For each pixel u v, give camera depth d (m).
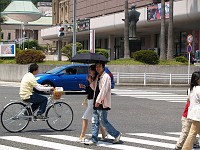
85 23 60.91
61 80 26.05
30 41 82.06
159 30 53.94
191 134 9.75
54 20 94.81
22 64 38.69
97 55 11.15
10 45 43.94
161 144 11.41
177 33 55.28
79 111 18.11
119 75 36.56
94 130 11.16
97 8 71.75
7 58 45.41
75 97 24.41
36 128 13.65
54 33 70.75
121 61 39.56
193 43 51.59
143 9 48.09
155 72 37.88
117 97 25.39
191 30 52.16
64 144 11.14
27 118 12.88
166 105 21.47
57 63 39.47
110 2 67.00
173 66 38.09
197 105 9.66
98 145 11.11
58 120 13.30
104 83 10.95
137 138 12.24
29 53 39.66
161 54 40.78
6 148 10.50
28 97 12.66
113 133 11.32
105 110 11.07
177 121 15.91
